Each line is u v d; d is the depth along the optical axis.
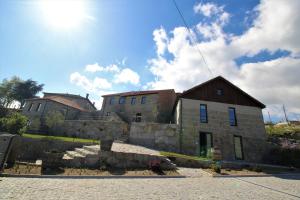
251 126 22.42
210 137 21.20
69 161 10.38
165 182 9.10
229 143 21.22
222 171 13.23
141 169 11.47
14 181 7.38
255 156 21.23
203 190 7.88
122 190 7.17
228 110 22.70
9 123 17.72
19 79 57.25
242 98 23.61
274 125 38.19
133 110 35.88
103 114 38.66
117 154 11.60
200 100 22.42
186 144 20.33
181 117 21.33
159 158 12.45
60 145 16.88
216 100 22.80
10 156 10.11
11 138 9.49
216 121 21.84
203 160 14.27
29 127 28.53
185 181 9.63
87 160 10.84
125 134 25.98
